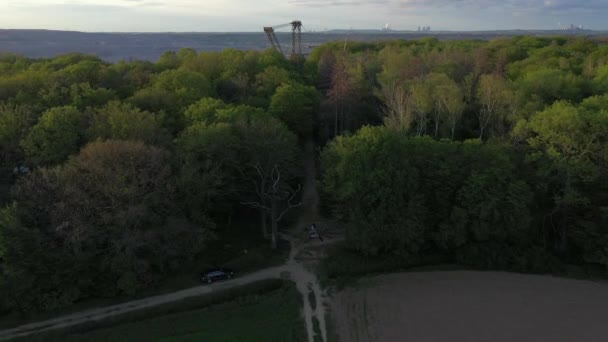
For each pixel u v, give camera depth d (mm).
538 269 76188
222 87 139125
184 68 139250
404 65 145375
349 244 78750
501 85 106438
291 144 89938
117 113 85750
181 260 71812
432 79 112688
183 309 64938
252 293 69188
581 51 189625
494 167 77875
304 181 106812
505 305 67875
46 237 63875
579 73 140625
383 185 76500
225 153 81125
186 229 69688
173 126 101812
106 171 67062
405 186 77250
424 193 79688
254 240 83438
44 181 67250
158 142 84625
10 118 85875
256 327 62000
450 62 142625
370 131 82688
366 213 77688
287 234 85938
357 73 136250
